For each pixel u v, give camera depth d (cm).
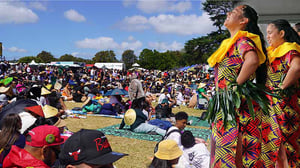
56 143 270
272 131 253
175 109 1465
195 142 449
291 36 279
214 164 233
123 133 820
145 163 527
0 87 871
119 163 526
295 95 278
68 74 3133
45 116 490
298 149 278
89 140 190
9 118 331
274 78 279
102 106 1183
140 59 9381
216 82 240
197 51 5716
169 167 394
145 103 950
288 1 475
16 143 328
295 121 276
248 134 224
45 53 12975
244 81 216
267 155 250
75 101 1656
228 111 218
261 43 228
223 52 229
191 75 3809
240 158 226
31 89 690
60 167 200
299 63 259
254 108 225
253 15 230
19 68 3359
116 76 3372
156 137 771
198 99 1471
